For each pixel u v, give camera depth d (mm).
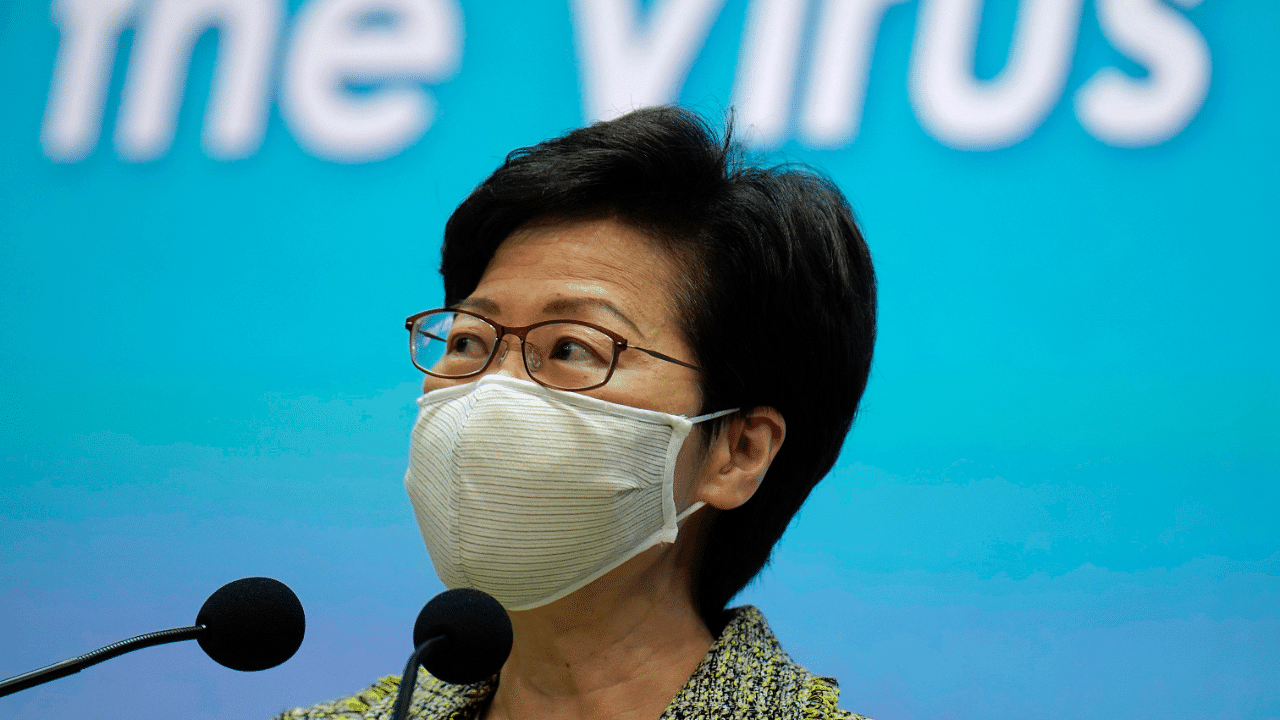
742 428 2895
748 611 2902
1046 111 5875
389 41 7008
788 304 2826
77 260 7195
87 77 7508
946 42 6055
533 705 2877
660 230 2826
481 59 6824
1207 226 5562
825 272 2908
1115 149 5742
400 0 7020
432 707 3053
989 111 5953
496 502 2701
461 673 2100
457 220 3025
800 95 6207
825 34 6238
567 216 2871
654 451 2736
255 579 2314
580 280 2773
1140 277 5598
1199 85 5676
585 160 2816
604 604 2791
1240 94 5633
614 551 2719
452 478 2746
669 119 2896
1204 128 5648
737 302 2801
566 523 2689
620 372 2734
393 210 6805
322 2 7172
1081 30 5887
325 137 7008
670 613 2891
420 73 6918
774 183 2941
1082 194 5746
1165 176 5652
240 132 7172
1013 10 5992
